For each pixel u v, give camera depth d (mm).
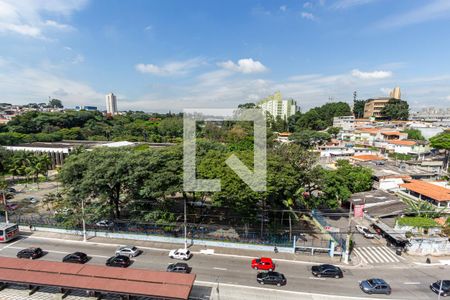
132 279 26844
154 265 33875
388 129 125125
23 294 27688
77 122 146250
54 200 51750
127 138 122625
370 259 36656
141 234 41062
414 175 66312
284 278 30266
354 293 29031
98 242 40125
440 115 172750
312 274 32500
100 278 27031
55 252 37031
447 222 41031
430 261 35938
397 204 49906
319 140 123125
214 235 40719
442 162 81812
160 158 42156
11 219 46312
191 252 37469
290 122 170125
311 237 41781
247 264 34594
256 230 42750
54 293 27891
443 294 28797
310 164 50906
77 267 29000
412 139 108312
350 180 59281
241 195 36406
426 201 48844
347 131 133875
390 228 42344
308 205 52125
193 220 45469
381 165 75438
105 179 38812
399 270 34000
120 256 33719
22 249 37688
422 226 39969
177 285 25984
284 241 39125
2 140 100125
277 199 43188
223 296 28125
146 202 41812
